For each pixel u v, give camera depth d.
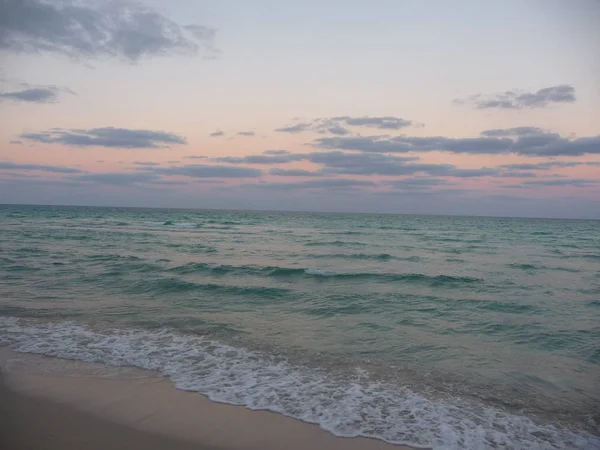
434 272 16.42
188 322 8.73
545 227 70.62
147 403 5.15
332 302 10.81
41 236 28.50
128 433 4.45
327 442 4.39
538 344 7.80
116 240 27.34
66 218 58.28
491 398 5.54
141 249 22.23
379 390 5.68
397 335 8.12
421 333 8.30
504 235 43.72
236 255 20.89
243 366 6.43
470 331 8.53
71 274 13.79
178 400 5.26
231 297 11.16
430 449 4.34
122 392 5.45
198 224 52.44
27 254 18.44
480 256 22.48
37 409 4.92
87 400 5.18
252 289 11.98
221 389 5.61
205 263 17.25
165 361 6.57
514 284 13.94
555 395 5.68
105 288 11.84
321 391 5.61
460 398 5.52
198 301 10.63
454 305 10.70
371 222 73.38
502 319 9.48
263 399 5.34
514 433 4.70
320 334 8.10
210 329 8.28
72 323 8.47
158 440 4.33
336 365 6.55
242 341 7.61
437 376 6.21
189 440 4.35
